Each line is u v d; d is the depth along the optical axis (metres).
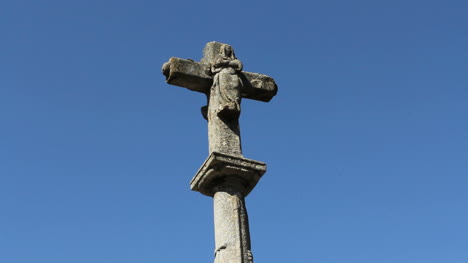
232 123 15.60
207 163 14.87
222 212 14.63
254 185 15.23
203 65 15.94
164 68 15.77
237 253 14.12
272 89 16.45
